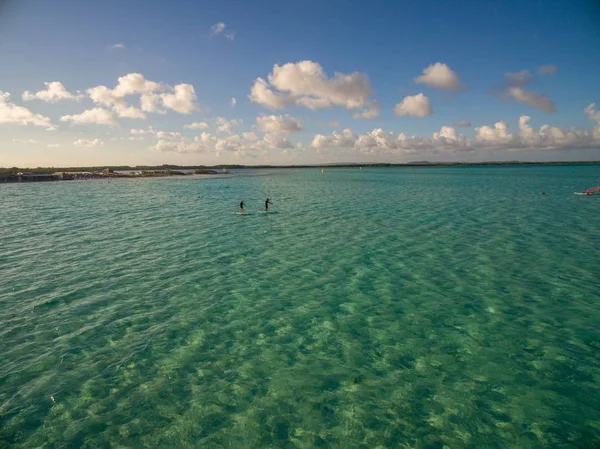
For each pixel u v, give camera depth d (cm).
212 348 1138
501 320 1302
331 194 6141
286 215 3703
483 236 2611
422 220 3322
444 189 6938
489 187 7275
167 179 12456
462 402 891
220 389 946
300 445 771
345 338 1197
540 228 2873
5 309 1401
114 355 1095
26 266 1938
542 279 1702
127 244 2433
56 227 3072
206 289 1616
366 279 1733
